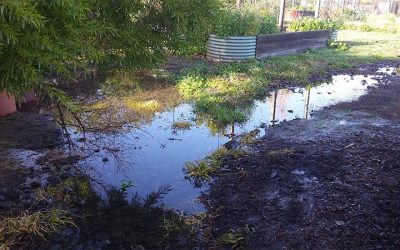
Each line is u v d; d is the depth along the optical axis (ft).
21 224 10.84
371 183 13.80
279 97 25.75
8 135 17.11
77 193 13.12
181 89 25.57
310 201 12.75
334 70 34.65
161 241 10.84
